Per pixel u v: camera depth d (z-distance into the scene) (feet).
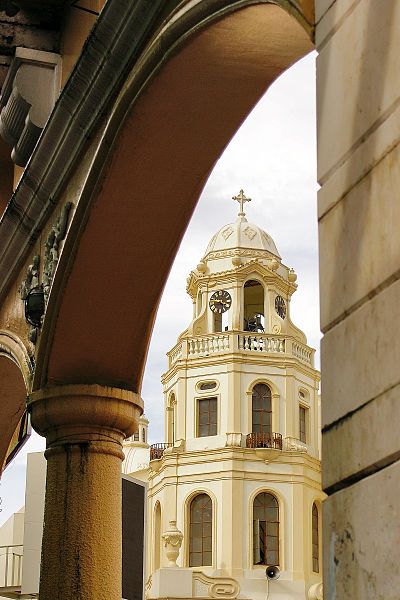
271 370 171.01
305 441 172.35
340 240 15.14
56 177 30.07
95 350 29.19
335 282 15.19
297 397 171.42
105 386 28.94
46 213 31.35
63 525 28.35
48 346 29.25
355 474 14.30
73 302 28.55
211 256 178.91
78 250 27.81
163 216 27.40
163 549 166.30
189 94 24.40
